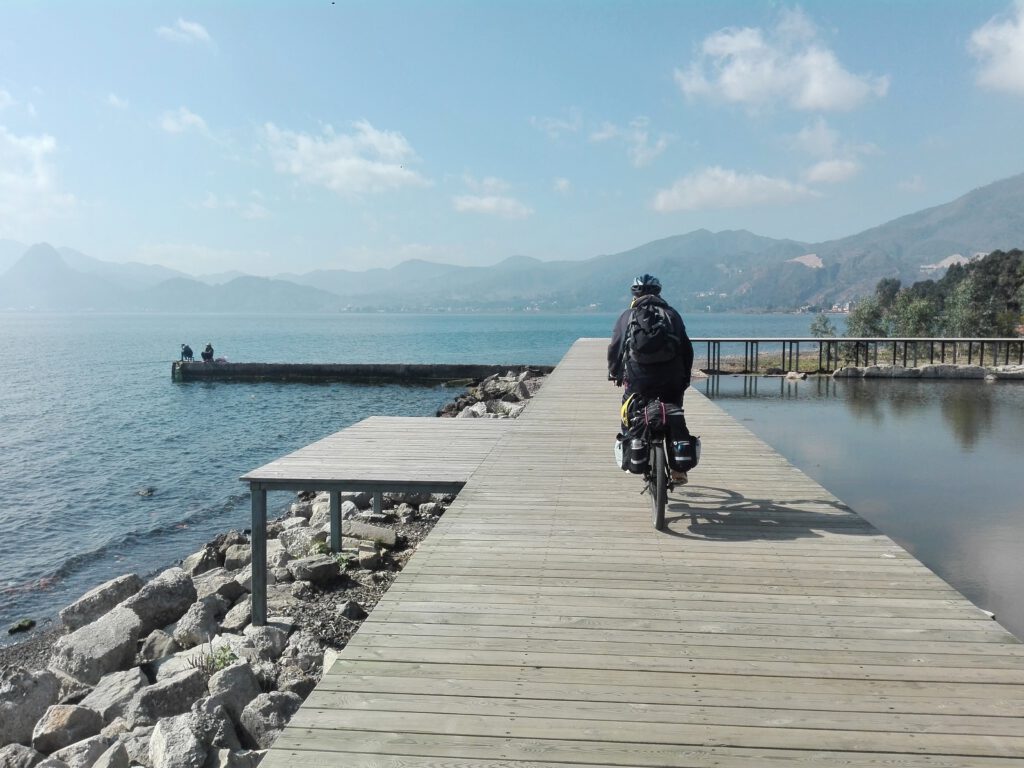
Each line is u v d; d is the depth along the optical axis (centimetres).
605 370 1892
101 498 1603
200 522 1421
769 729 279
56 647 664
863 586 427
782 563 467
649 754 262
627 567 459
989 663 332
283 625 708
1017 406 2197
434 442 869
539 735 275
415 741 271
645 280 602
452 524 552
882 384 2831
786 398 2428
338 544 924
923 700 299
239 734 490
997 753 262
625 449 577
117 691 597
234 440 2317
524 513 580
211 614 747
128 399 3394
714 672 324
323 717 287
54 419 2777
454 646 349
